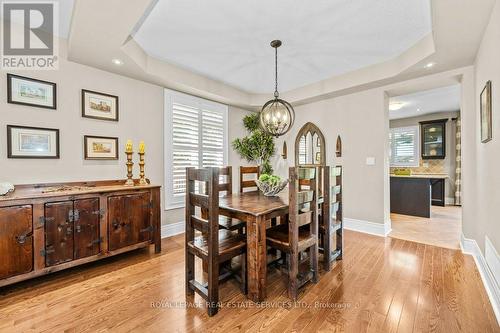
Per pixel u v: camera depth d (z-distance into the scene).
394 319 1.72
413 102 5.41
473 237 2.89
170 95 3.76
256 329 1.62
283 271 2.41
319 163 4.49
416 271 2.46
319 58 3.20
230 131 4.79
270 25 2.40
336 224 2.67
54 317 1.73
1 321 1.68
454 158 6.48
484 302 1.91
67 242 2.30
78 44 2.40
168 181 3.74
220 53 3.05
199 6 2.10
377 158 3.76
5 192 2.12
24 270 2.06
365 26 2.42
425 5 2.08
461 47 2.45
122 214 2.70
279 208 2.15
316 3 2.07
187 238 2.03
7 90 2.34
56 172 2.67
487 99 2.15
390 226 4.05
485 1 1.79
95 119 2.97
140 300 1.95
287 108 3.04
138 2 1.77
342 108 4.17
